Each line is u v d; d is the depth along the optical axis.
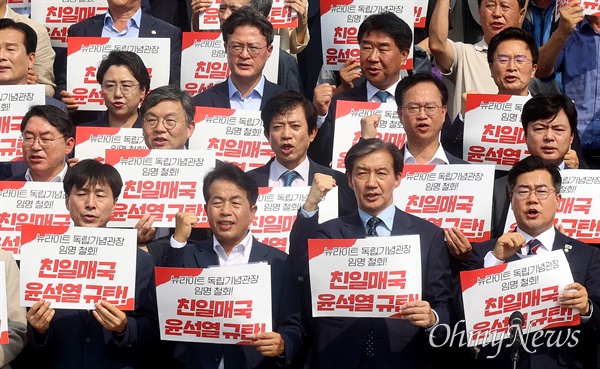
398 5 21.11
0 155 19.50
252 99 20.47
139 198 18.14
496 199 18.11
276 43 21.06
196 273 15.53
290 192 17.75
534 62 19.89
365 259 15.46
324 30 21.28
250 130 19.36
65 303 15.67
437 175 17.64
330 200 17.80
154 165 18.19
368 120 18.69
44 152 18.69
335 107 20.02
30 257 15.72
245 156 19.31
